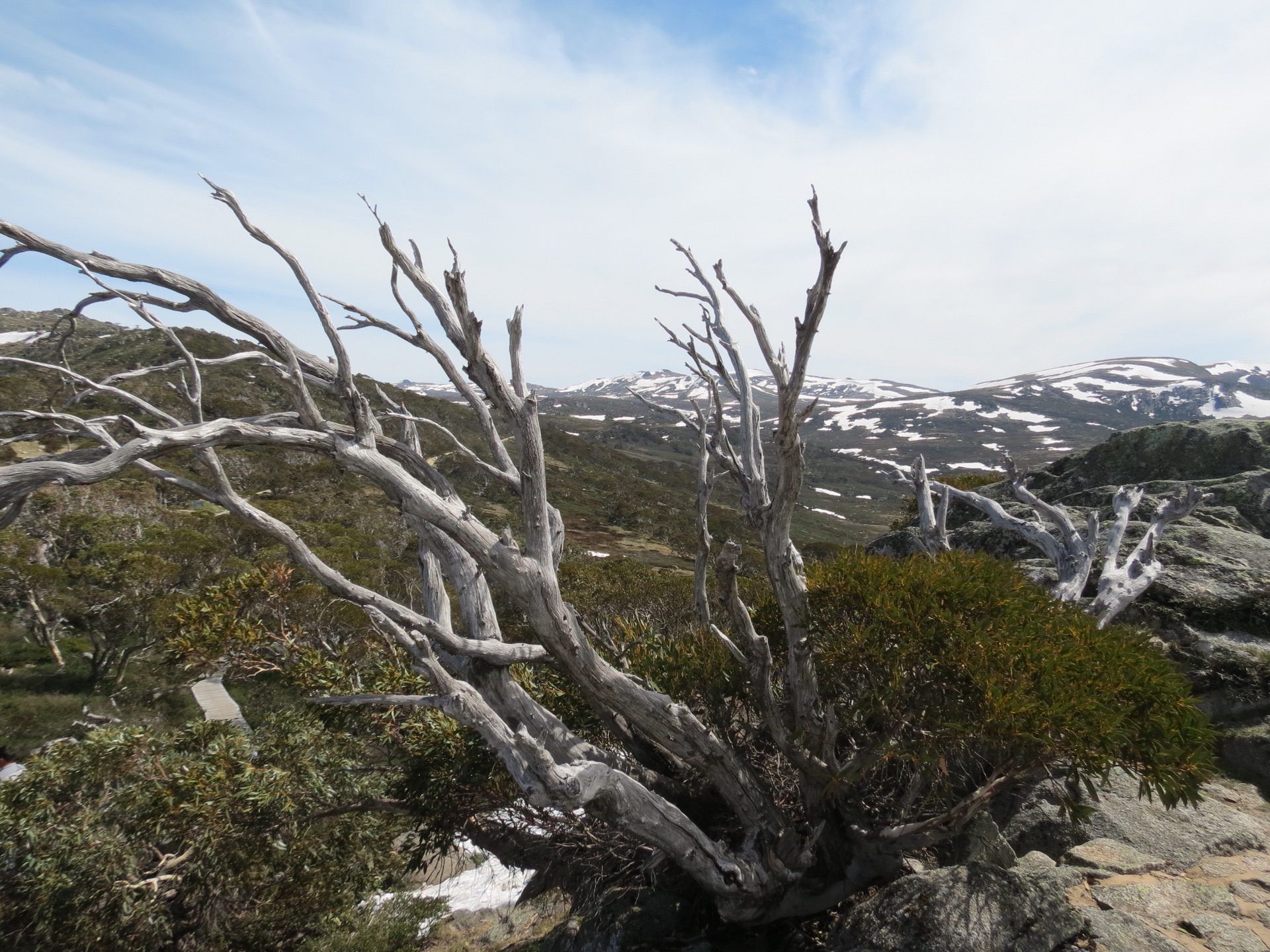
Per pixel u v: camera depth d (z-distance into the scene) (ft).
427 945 30.73
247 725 59.57
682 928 16.61
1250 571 24.13
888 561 15.48
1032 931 12.53
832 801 15.87
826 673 15.49
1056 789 16.12
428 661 12.66
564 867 21.43
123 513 107.14
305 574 77.05
